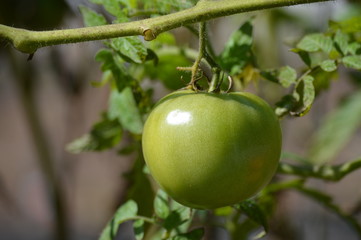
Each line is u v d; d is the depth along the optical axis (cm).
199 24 46
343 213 60
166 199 51
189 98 46
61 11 80
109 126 59
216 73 47
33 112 85
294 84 53
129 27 43
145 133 47
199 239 49
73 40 43
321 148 75
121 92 54
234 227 59
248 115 45
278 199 74
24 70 85
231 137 45
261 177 46
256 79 54
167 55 58
